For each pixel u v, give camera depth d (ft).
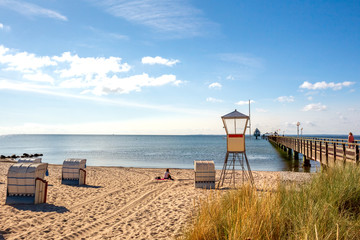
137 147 230.27
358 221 11.45
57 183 40.11
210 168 36.19
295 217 12.08
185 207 24.38
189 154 142.31
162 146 249.75
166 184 40.40
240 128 35.40
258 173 53.67
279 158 113.19
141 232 17.74
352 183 16.06
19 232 17.84
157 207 24.95
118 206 25.72
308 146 61.41
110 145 278.67
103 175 52.54
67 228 18.80
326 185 16.90
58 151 176.04
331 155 41.14
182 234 15.53
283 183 18.22
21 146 264.72
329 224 11.00
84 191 33.76
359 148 33.14
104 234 17.53
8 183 25.94
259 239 10.34
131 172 58.03
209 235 12.12
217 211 13.69
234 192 17.12
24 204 25.84
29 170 25.90
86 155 138.72
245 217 11.46
